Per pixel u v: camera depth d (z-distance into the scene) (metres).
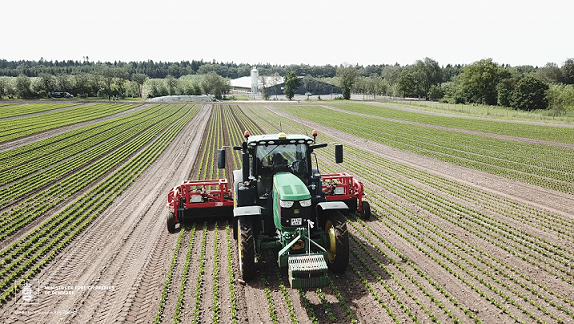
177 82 113.00
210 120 48.75
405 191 15.50
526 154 23.36
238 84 159.50
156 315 7.00
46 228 11.75
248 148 9.21
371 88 114.94
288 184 7.96
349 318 6.74
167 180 18.16
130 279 8.41
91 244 10.46
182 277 8.34
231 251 9.66
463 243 9.95
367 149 26.86
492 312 6.82
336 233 7.93
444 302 7.17
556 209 12.81
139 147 28.53
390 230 11.08
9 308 7.37
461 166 20.48
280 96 128.75
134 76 147.25
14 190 16.81
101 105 71.62
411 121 44.75
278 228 8.01
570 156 22.47
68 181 18.14
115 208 13.80
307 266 7.03
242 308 7.17
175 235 10.99
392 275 8.17
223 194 11.63
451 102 85.69
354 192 12.12
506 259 8.91
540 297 7.23
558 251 9.28
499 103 73.19
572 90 63.81
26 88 92.56
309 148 9.11
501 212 12.48
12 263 9.24
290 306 7.18
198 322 6.75
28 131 37.28
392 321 6.64
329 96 125.69
